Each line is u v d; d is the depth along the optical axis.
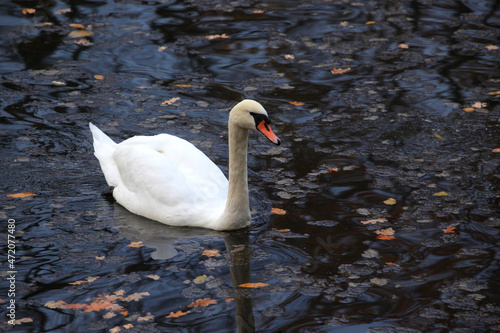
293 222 11.13
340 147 13.96
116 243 10.53
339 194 12.04
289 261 9.98
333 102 16.09
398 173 12.78
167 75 17.50
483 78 17.34
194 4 22.91
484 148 13.76
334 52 19.05
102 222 11.23
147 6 22.56
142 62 18.25
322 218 11.23
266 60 18.52
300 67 18.11
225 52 19.02
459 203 11.62
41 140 14.03
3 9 21.84
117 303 8.95
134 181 11.58
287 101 16.16
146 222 11.30
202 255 10.18
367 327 8.42
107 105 15.74
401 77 17.45
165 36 20.03
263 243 10.51
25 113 15.21
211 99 16.23
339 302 8.98
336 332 8.33
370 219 11.14
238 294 9.17
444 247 10.29
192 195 11.23
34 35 19.81
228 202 10.80
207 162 11.88
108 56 18.55
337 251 10.23
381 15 22.03
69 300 9.00
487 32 20.41
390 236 10.62
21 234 10.70
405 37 20.09
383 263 9.90
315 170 12.98
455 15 21.97
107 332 8.33
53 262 9.93
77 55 18.56
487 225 10.89
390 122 15.06
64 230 10.89
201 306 8.90
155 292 9.20
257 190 12.22
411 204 11.62
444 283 9.38
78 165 13.18
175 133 14.49
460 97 16.30
